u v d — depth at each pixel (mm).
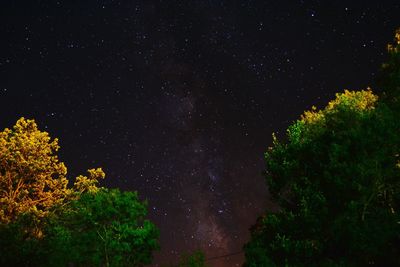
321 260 16406
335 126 18688
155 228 21797
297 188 17562
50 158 26172
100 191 22156
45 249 22109
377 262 16406
